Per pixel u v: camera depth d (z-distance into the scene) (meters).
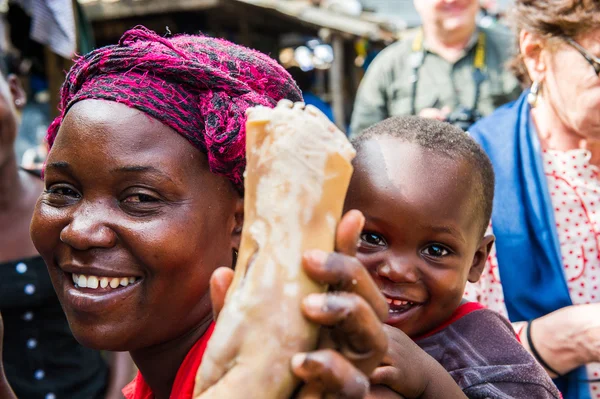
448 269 1.35
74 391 2.35
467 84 3.47
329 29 7.29
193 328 1.14
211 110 1.05
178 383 1.11
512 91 3.43
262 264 0.75
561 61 1.88
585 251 2.03
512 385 1.28
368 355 0.76
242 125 1.04
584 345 1.81
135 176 1.02
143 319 1.06
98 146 1.02
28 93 6.45
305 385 0.75
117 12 6.27
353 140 1.47
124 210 1.04
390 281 1.34
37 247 1.12
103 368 2.51
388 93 3.65
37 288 2.28
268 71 1.17
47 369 2.32
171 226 1.03
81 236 1.02
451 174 1.34
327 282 0.75
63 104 1.19
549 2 1.84
